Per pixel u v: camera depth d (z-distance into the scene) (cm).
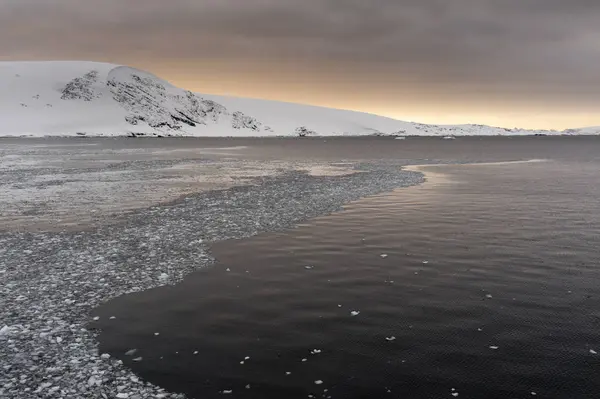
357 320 954
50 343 859
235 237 1670
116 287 1159
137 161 5600
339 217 2044
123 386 713
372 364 777
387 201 2497
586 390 693
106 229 1792
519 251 1475
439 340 860
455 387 706
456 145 13812
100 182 3341
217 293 1116
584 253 1451
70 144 11350
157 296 1099
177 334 897
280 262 1366
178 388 709
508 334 882
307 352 820
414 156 7269
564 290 1120
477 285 1159
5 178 3581
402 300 1062
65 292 1123
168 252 1472
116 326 934
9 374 745
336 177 3728
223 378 736
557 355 799
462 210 2230
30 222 1923
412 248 1518
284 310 1010
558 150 9900
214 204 2372
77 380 729
